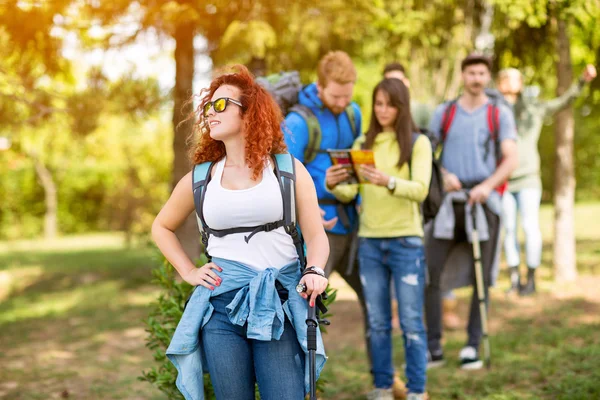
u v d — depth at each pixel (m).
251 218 2.68
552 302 7.21
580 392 4.41
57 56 7.02
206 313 2.71
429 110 5.91
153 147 23.50
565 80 8.05
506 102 5.42
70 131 7.60
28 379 5.62
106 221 17.94
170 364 3.64
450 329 6.49
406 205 4.29
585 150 26.89
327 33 7.52
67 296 10.20
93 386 5.33
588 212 20.48
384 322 4.37
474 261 5.24
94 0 7.06
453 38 9.48
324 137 4.41
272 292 2.64
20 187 26.19
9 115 6.85
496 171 5.15
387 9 9.03
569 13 7.12
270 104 2.76
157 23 7.14
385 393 4.39
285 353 2.66
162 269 3.74
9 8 6.43
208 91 2.82
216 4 7.15
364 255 4.38
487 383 4.78
